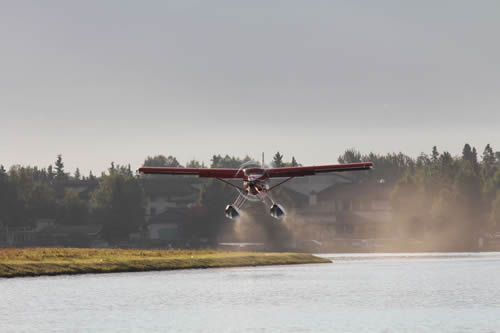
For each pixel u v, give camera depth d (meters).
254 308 135.38
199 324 114.94
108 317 122.62
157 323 115.69
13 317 121.94
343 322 117.00
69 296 153.38
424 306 136.62
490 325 112.25
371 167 155.62
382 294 159.00
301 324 114.94
